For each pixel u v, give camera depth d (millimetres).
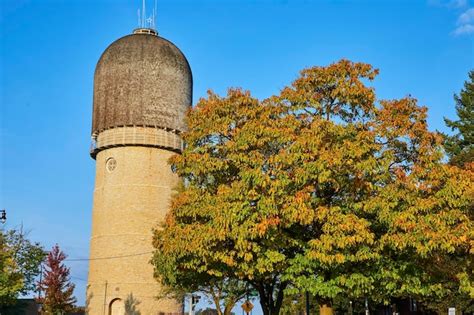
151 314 43594
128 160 45688
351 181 20078
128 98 46062
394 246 18938
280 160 19281
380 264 19594
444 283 29891
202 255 20094
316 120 20531
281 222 19078
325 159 18812
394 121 20672
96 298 44250
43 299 58875
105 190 45906
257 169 19203
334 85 21797
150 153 46094
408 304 47656
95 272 45000
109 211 45281
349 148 19422
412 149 21125
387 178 20109
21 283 37000
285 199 18938
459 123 46781
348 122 21469
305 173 18891
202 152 22281
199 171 21500
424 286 20859
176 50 49000
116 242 44438
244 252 19172
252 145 20609
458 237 19125
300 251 20594
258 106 22047
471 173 20609
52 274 59188
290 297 54062
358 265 19688
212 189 21922
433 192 20172
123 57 46688
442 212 19422
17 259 39969
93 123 47469
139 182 45406
